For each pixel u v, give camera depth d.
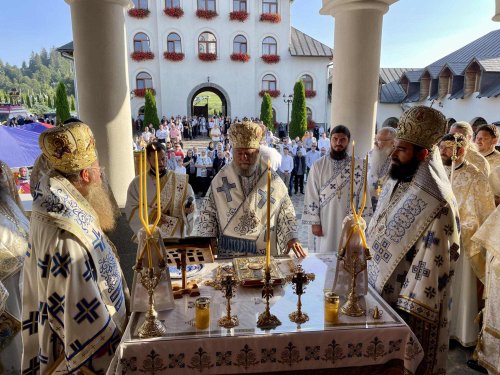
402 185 2.15
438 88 19.31
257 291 2.03
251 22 25.08
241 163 2.62
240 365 1.65
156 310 1.83
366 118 4.21
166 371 1.62
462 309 2.99
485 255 2.83
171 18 24.36
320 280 2.16
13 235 2.42
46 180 1.83
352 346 1.70
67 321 1.69
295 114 21.77
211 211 2.79
